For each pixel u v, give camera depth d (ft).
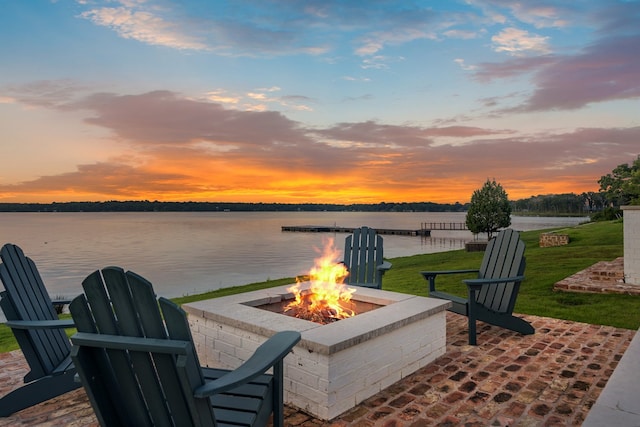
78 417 9.43
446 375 11.28
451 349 13.41
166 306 5.21
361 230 20.43
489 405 9.49
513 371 11.49
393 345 10.73
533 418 8.87
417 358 11.63
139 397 5.94
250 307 12.20
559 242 75.36
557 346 13.61
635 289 22.22
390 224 376.89
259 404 6.99
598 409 4.73
